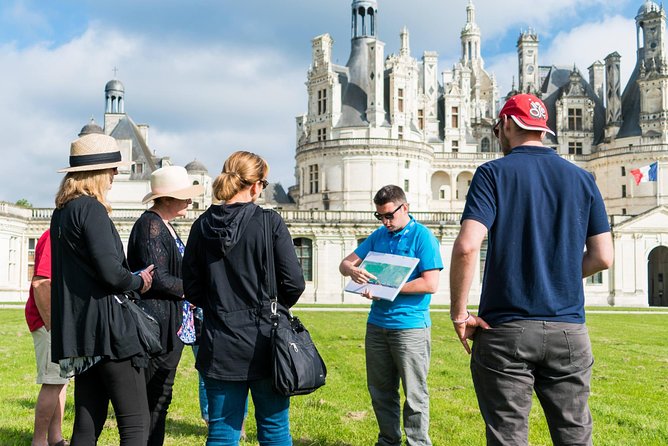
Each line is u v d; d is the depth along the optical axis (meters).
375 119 69.38
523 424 5.04
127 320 5.85
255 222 5.55
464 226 5.07
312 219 56.28
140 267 7.02
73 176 6.05
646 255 58.25
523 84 85.06
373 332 7.69
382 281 7.46
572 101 79.88
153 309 6.90
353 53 73.62
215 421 5.43
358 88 71.62
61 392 7.95
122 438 5.82
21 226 55.09
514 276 5.05
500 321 5.07
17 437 8.19
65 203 5.95
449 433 8.82
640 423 9.45
